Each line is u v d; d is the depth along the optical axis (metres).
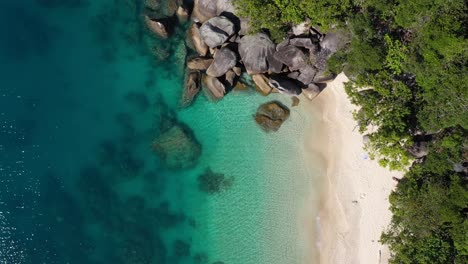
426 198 21.39
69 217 25.58
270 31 23.73
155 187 25.83
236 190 25.47
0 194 25.38
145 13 25.62
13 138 25.64
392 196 22.66
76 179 25.78
